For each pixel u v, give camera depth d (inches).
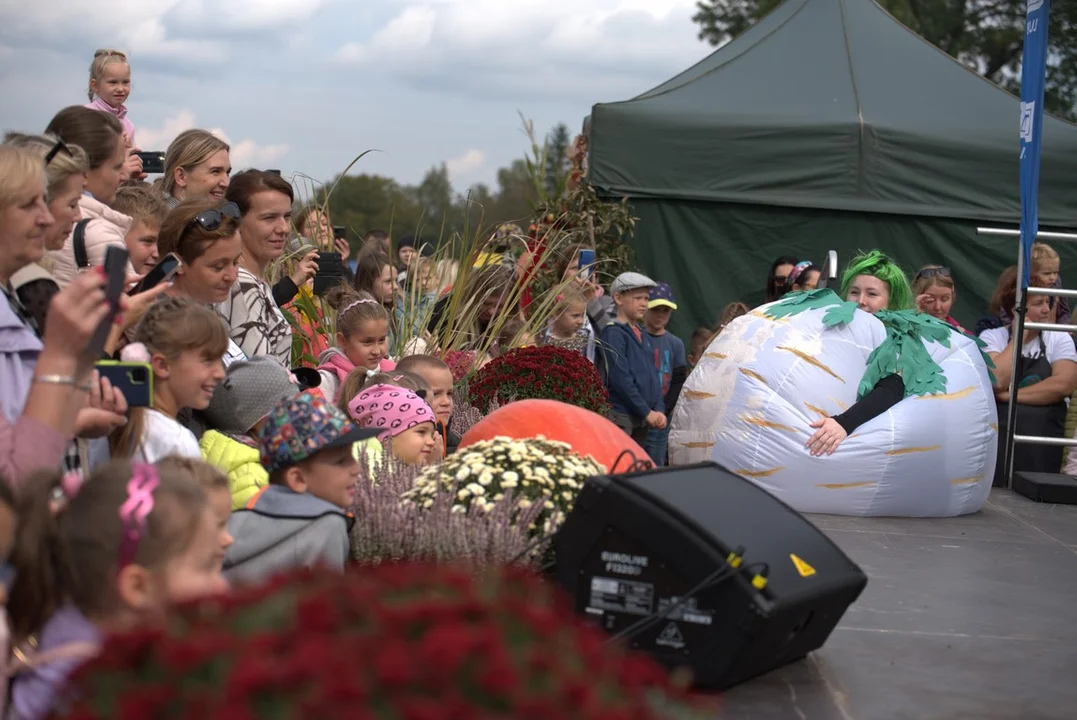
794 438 238.7
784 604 118.6
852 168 420.8
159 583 87.7
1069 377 290.8
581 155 458.0
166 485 89.3
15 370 116.0
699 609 119.6
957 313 430.6
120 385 119.7
